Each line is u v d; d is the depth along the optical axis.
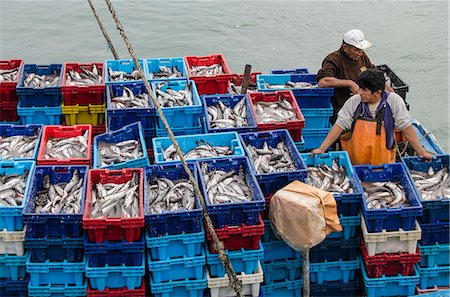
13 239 6.20
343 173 7.10
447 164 7.29
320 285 6.86
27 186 6.43
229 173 6.82
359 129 7.28
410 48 17.28
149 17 19.23
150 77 8.95
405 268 6.59
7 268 6.37
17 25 18.55
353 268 6.80
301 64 16.48
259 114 7.99
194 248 6.23
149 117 7.91
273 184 6.69
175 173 6.84
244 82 8.91
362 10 20.03
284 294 6.89
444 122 13.55
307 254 6.52
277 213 6.39
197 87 8.82
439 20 19.17
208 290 6.47
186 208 6.24
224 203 6.13
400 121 7.20
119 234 6.10
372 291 6.65
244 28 18.56
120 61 9.31
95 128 8.44
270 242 6.73
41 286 6.26
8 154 7.22
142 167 6.78
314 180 6.98
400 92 8.94
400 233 6.44
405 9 20.06
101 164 7.07
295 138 7.76
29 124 7.91
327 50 17.23
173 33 18.12
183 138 7.43
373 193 6.80
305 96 8.39
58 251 6.24
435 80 15.57
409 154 8.21
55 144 7.48
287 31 18.42
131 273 6.16
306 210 6.19
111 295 6.23
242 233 6.19
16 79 8.76
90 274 6.12
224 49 17.30
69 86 8.17
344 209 6.70
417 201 6.48
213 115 8.02
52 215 6.03
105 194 6.48
